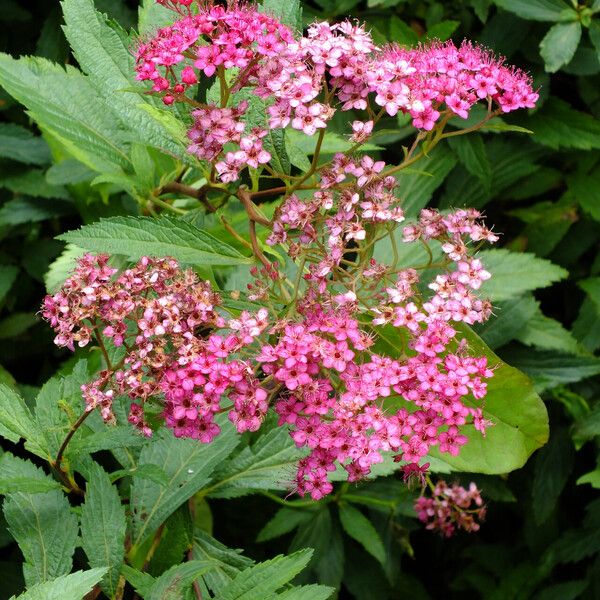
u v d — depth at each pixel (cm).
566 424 71
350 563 72
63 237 47
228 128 47
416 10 72
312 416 44
